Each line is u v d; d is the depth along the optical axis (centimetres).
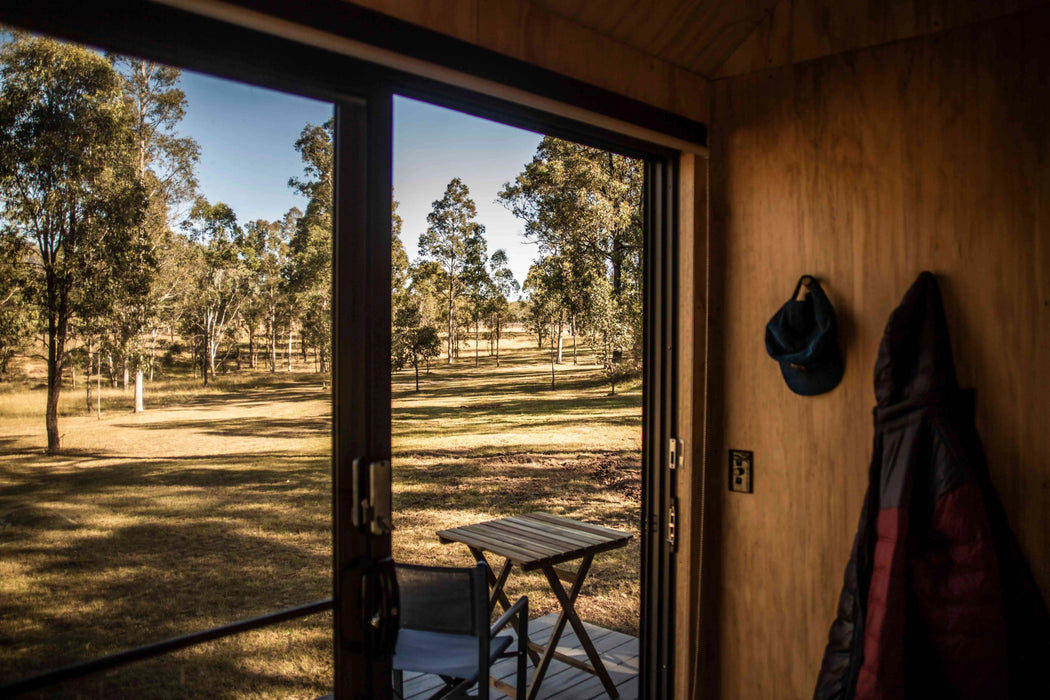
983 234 182
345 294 149
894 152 195
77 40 115
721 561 222
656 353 231
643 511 236
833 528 203
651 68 205
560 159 1106
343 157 148
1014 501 177
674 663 229
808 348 196
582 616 500
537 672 309
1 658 108
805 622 207
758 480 216
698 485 225
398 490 829
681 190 226
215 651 131
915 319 186
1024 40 178
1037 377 175
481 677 221
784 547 211
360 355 151
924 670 171
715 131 223
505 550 311
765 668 214
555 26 179
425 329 1136
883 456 183
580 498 812
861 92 200
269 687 136
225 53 129
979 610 164
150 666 123
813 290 202
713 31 208
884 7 196
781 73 212
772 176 213
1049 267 175
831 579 203
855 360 199
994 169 181
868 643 173
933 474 174
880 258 196
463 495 816
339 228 148
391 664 155
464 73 157
